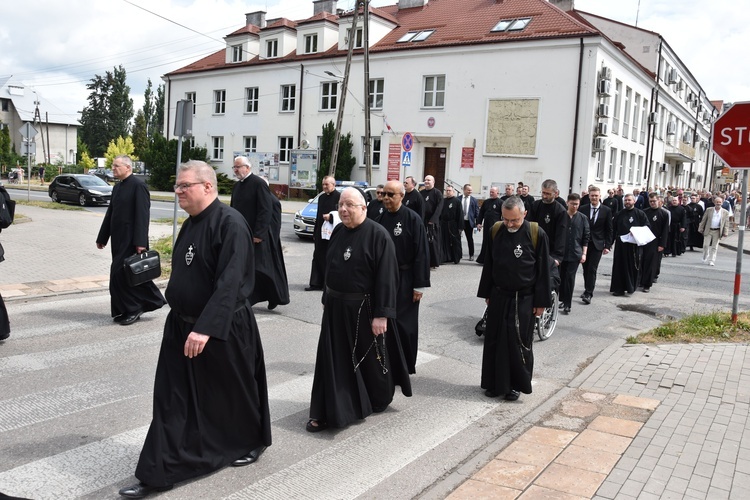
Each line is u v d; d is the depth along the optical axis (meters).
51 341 6.79
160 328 7.54
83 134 95.31
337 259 4.75
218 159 40.78
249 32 38.91
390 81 31.91
